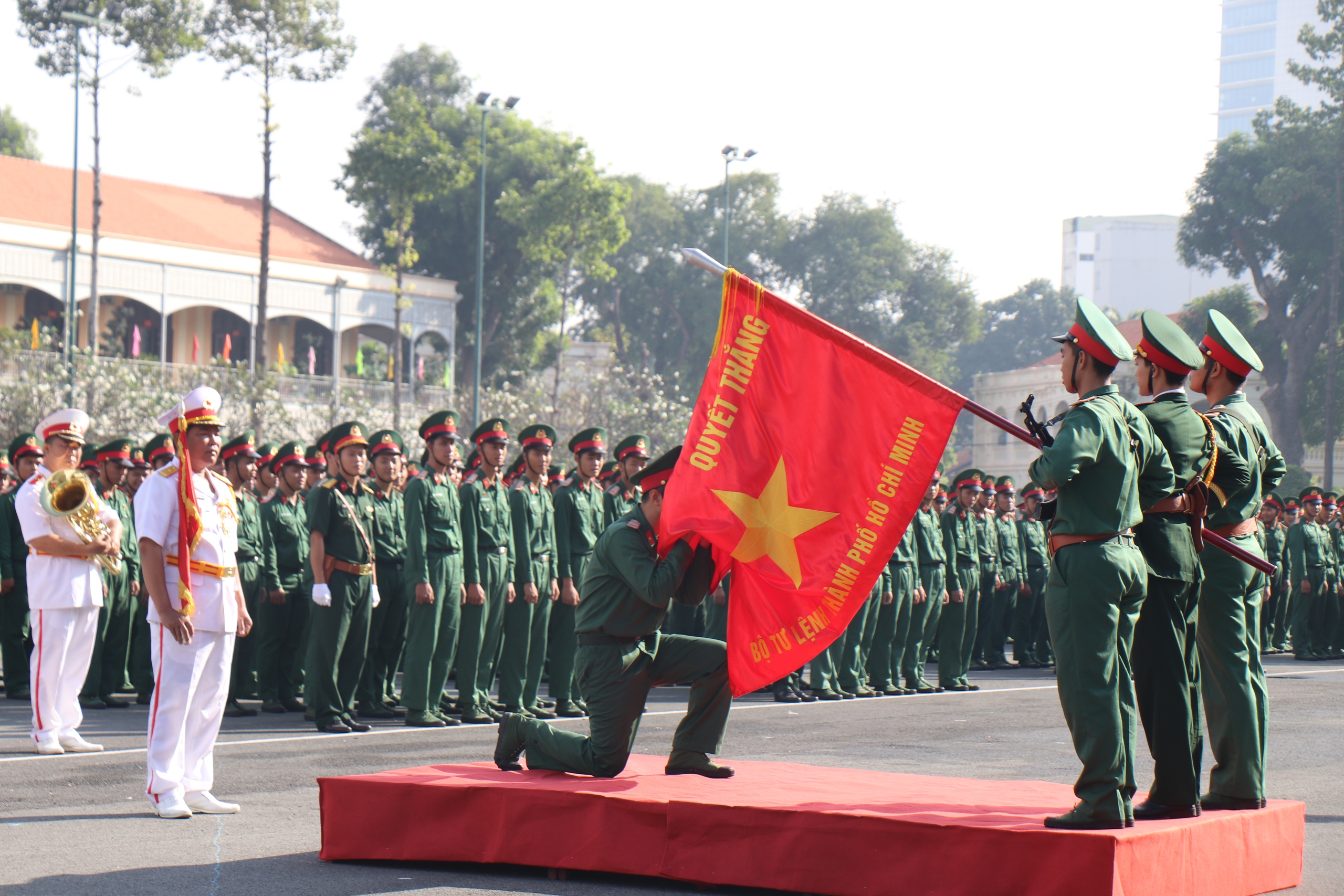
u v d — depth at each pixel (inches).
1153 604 222.2
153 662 281.4
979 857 197.3
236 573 291.0
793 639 235.6
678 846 217.8
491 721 459.2
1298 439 2165.4
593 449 493.4
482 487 467.2
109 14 1459.2
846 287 2642.7
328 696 418.3
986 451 2650.1
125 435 1289.4
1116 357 215.6
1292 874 233.6
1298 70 2138.3
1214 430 244.7
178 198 2011.6
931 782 250.5
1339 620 875.4
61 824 267.3
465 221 2140.7
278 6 1450.5
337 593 420.2
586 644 251.8
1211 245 2207.2
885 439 233.6
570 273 2469.2
